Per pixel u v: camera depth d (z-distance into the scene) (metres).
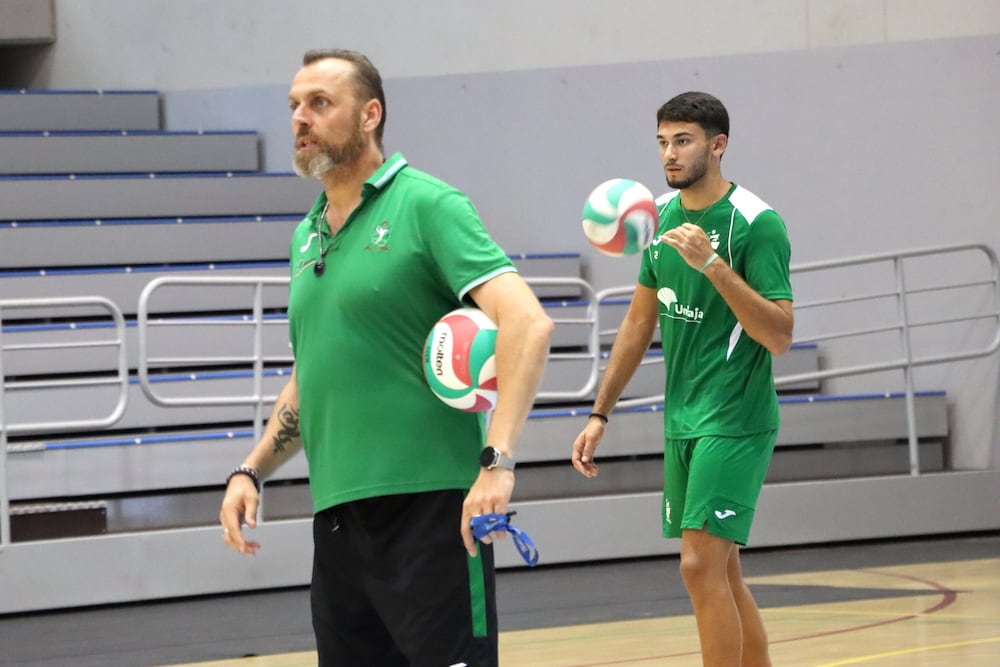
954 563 18.64
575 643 14.19
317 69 6.93
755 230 10.15
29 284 22.16
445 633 6.73
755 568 18.75
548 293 24.67
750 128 24.02
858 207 23.23
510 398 6.46
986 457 22.17
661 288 10.46
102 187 25.12
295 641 14.96
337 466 6.91
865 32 23.14
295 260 7.29
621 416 20.75
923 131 22.73
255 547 7.42
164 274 22.89
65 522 17.81
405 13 26.70
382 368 6.85
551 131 25.59
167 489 18.84
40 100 27.17
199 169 26.94
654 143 24.72
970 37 22.38
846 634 13.98
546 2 25.58
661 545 19.91
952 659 12.50
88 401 19.78
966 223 22.44
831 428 21.52
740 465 10.03
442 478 6.81
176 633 15.68
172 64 28.59
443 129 26.48
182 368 21.58
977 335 22.25
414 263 6.81
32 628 16.36
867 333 21.64
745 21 24.03
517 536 6.36
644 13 24.84
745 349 10.12
